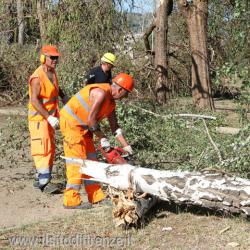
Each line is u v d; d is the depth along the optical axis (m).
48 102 6.84
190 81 17.09
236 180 5.30
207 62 14.66
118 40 13.70
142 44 16.20
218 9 15.80
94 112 5.85
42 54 6.79
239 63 7.05
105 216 5.85
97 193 6.30
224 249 4.86
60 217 5.90
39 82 6.70
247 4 7.07
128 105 8.62
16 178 7.69
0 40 16.72
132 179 5.68
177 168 7.20
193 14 14.68
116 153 6.00
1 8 16.27
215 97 18.89
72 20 13.07
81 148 6.19
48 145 6.80
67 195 6.21
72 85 8.97
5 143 8.58
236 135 6.66
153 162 7.71
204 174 5.50
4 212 6.18
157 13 15.18
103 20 13.38
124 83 5.93
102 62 7.92
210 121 9.52
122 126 8.27
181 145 7.95
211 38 16.62
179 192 5.43
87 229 5.48
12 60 15.86
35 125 6.79
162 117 8.71
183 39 17.81
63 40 12.59
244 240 5.05
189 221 5.62
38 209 6.27
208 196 5.29
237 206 5.20
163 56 15.12
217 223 5.52
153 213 5.91
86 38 13.09
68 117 6.12
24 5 15.80
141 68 14.77
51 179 7.60
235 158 6.36
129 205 5.38
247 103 7.05
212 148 7.25
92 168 5.99
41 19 14.11
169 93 15.20
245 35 7.51
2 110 14.39
